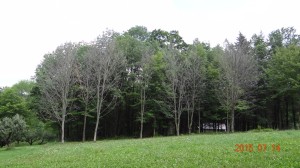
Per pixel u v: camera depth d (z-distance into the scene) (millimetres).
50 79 46094
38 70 58156
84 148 26500
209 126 67875
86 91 49750
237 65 47125
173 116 57781
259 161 14062
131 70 56906
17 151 31875
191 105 56562
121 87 56156
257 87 53438
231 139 25547
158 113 57125
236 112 56656
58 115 46875
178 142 26141
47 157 22172
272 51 59188
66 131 61656
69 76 46031
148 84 54000
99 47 47688
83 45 57812
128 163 16531
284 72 48656
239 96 48656
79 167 16516
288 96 52719
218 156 16438
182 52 58656
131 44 58812
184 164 14797
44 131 58688
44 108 49156
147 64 52469
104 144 30719
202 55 57156
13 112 59969
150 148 22766
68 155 22156
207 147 20656
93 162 17766
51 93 48938
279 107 58188
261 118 57156
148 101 55312
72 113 49812
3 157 26641
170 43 58562
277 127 59062
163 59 54281
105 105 56125
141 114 52625
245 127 62688
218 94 51844
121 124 63188
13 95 62281
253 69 49938
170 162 15703
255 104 55750
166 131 63812
